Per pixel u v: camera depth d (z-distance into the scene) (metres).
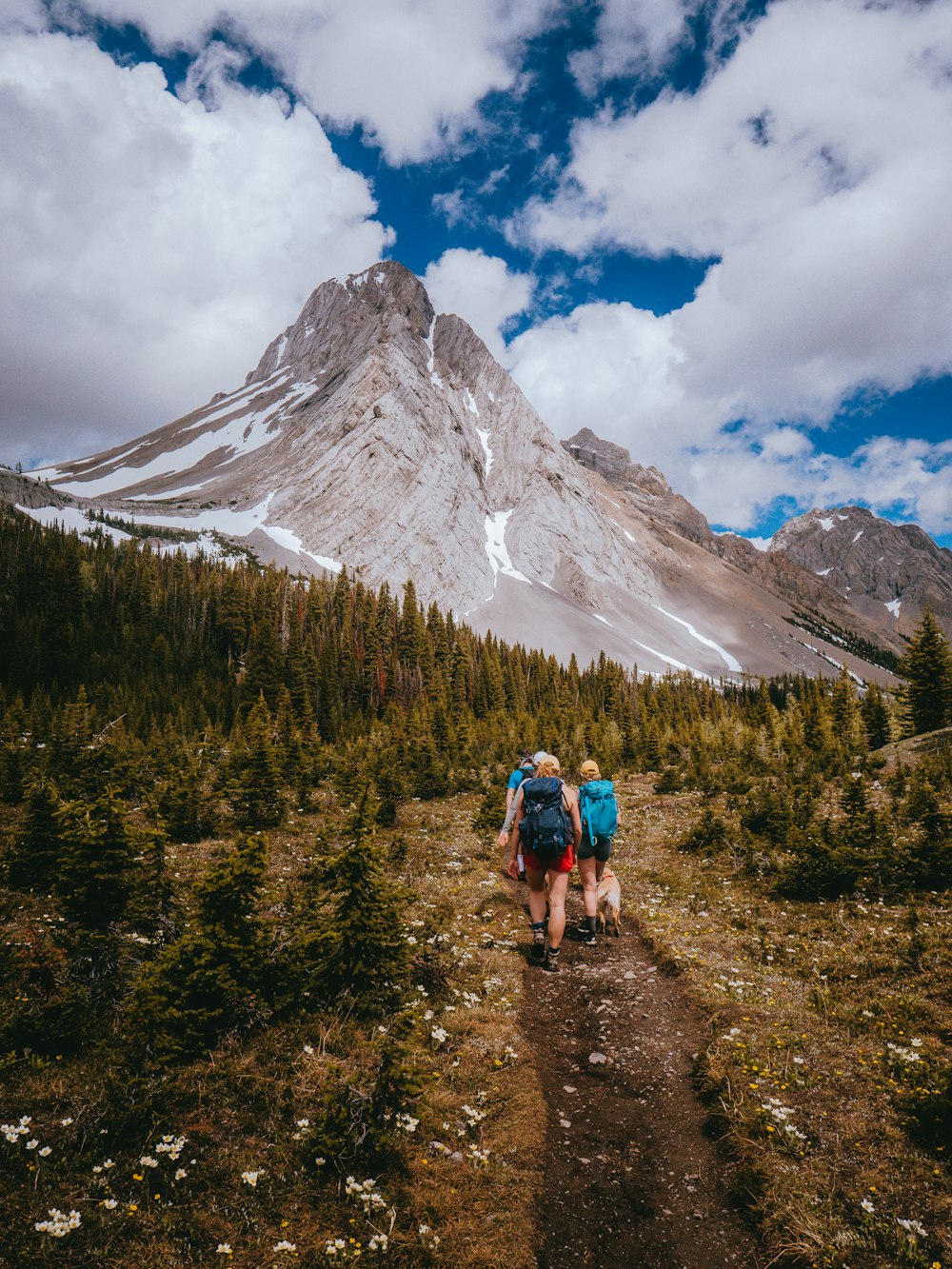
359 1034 6.61
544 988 8.39
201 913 6.88
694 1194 4.83
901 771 23.83
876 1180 4.61
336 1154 4.85
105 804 8.10
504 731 63.81
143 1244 3.98
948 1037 6.39
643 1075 6.39
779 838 16.33
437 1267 4.10
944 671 42.09
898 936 9.27
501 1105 5.86
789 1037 6.62
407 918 10.42
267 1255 4.02
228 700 84.62
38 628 88.62
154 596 115.94
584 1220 4.60
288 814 21.25
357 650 117.00
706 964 8.65
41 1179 4.35
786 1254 4.15
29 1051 5.74
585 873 10.15
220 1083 5.63
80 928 7.52
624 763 48.22
